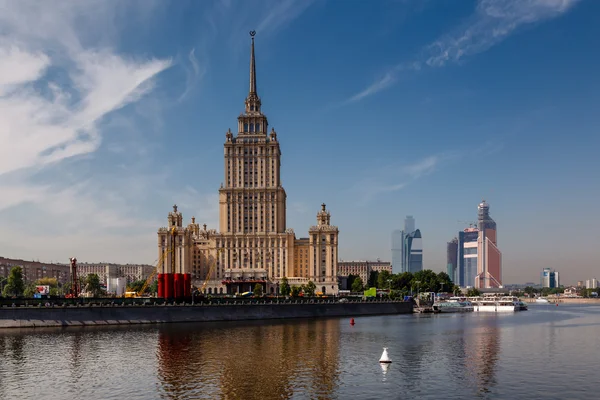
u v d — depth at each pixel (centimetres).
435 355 11438
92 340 13575
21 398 7919
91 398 7888
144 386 8550
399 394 8056
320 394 8050
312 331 15900
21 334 14888
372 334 15188
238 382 8775
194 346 12544
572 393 8169
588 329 17300
